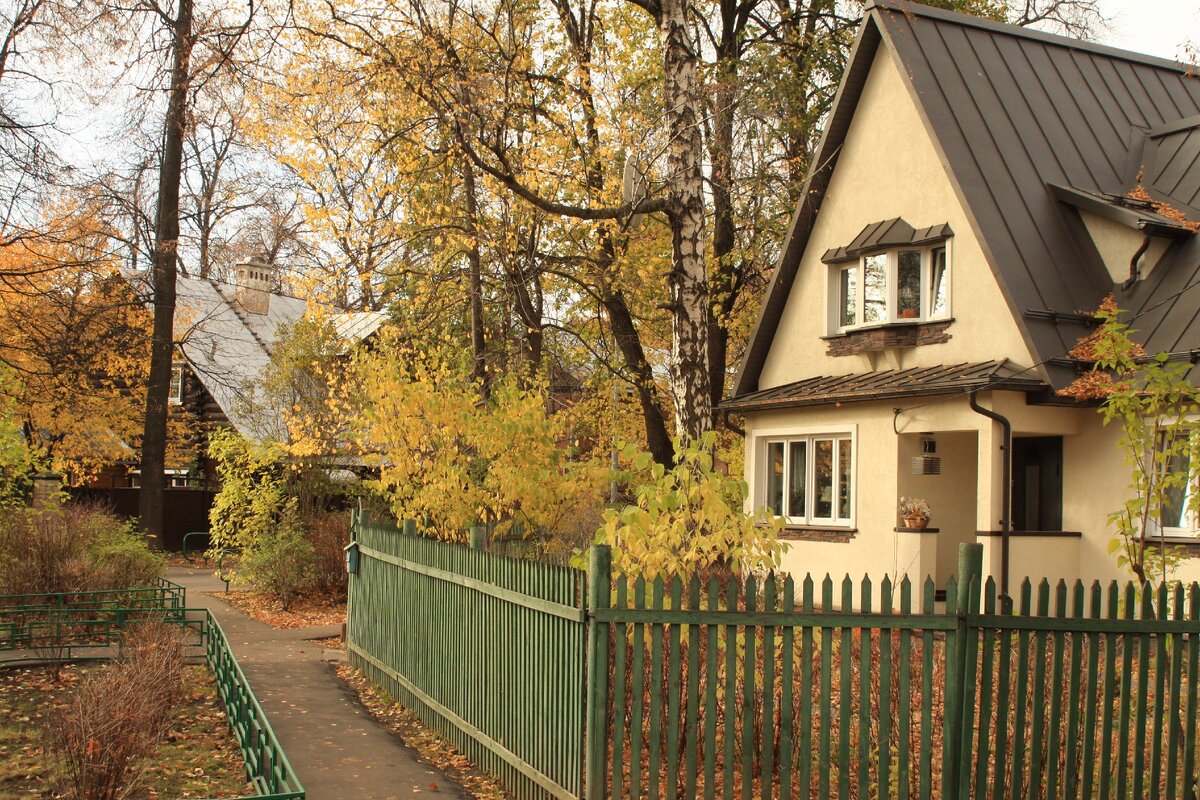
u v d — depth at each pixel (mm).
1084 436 15133
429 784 8406
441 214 19891
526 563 7840
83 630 13734
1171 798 7000
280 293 41594
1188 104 19781
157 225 27141
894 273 17172
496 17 17328
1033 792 6676
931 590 6492
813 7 25594
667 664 6758
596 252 22625
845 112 18438
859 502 17141
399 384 12398
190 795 7617
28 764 8266
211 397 34969
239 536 20719
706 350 13805
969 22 18375
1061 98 18250
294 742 9570
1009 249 15641
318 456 21688
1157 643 6980
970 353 15977
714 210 22906
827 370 18875
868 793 6320
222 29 12734
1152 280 15422
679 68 13844
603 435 25953
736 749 6492
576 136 19703
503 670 8328
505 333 23000
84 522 16062
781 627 6406
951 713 6453
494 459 12172
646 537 7461
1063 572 14984
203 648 13953
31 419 28344
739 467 24203
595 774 6371
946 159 16219
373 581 12828
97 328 28453
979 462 14898
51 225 21688
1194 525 13555
